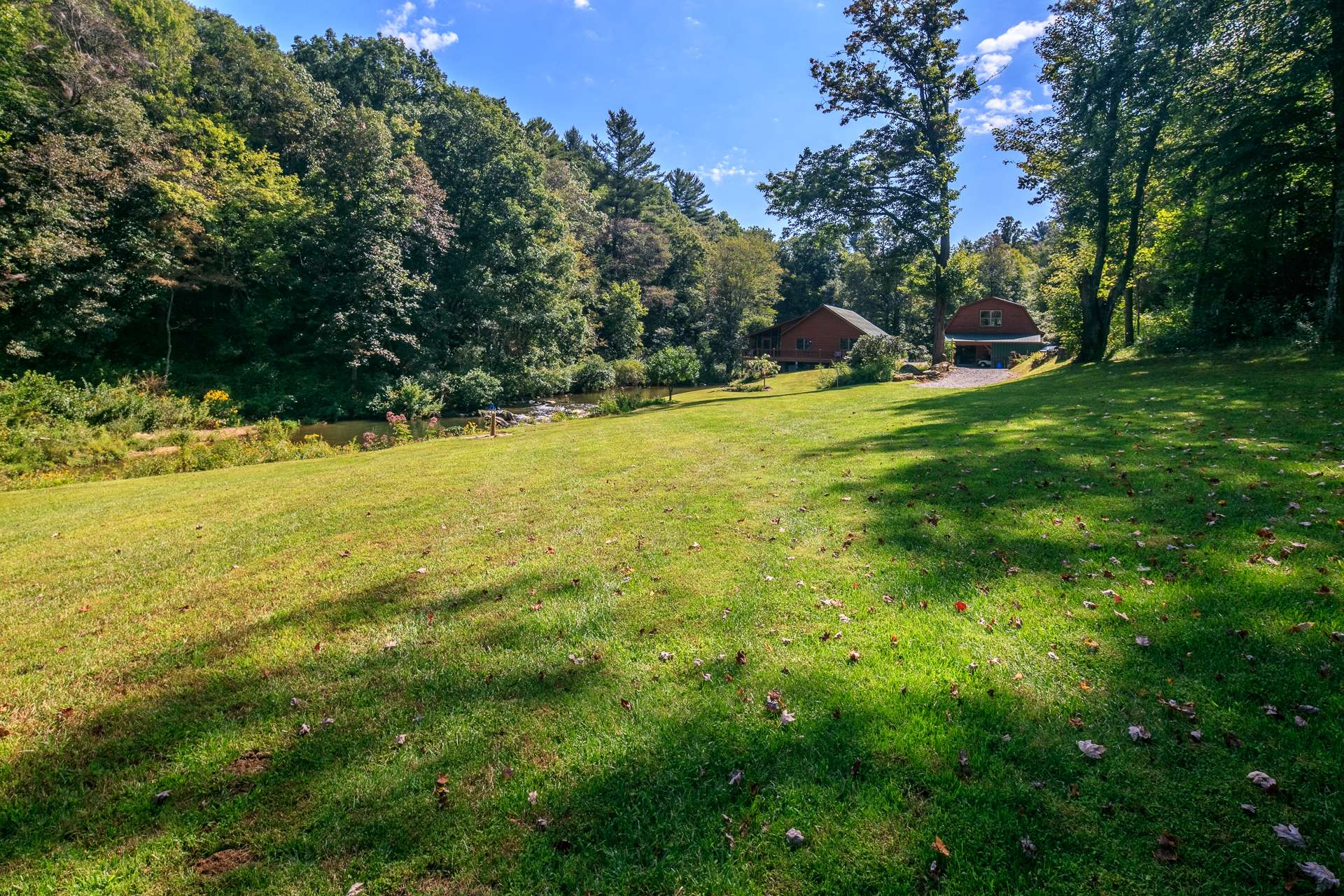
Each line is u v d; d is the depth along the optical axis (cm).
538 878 199
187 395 2212
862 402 1602
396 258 2748
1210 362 1424
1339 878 177
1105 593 364
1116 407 1020
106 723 299
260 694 319
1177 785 217
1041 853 196
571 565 483
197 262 2400
